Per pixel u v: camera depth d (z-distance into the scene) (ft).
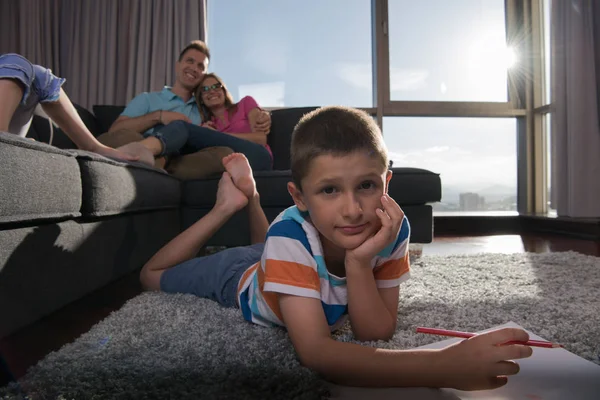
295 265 2.45
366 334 2.71
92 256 4.05
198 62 9.11
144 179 5.28
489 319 3.11
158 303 3.60
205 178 7.20
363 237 2.36
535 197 12.63
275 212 7.04
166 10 11.80
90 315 3.67
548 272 4.90
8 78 4.03
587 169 10.27
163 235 6.29
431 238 6.85
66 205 3.56
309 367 2.28
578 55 10.30
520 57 12.73
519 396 1.97
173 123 7.28
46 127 6.57
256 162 7.68
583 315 3.15
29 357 2.68
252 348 2.58
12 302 2.90
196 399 1.88
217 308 3.46
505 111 12.67
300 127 2.46
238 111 9.20
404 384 2.12
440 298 3.76
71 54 11.73
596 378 2.13
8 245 2.88
